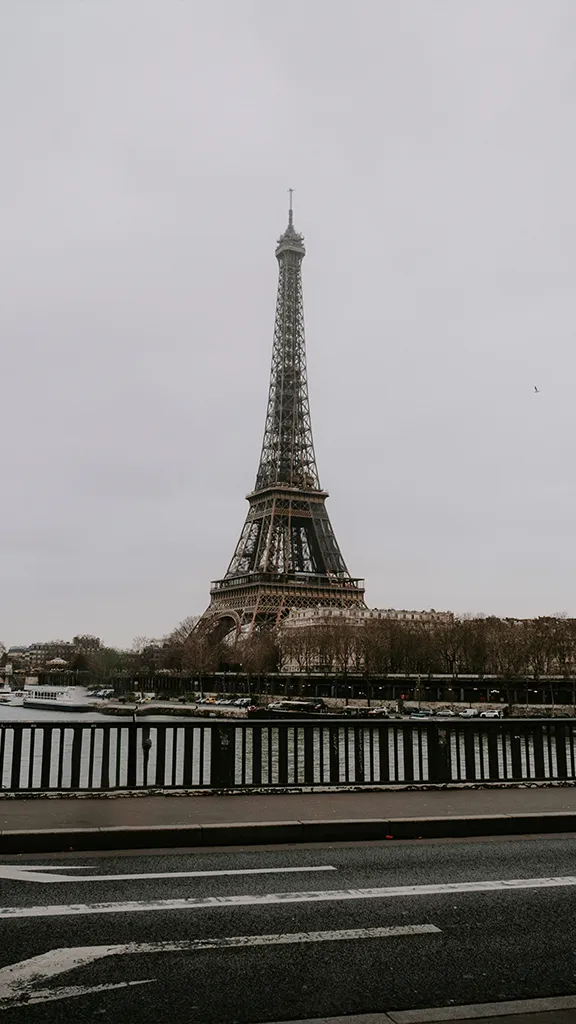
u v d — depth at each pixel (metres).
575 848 23.52
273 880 19.67
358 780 31.23
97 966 14.29
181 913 17.09
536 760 32.88
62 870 20.48
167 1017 12.44
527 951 15.26
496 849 23.33
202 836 23.52
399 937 15.88
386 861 21.72
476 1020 12.52
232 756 30.27
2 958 14.56
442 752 32.09
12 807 26.66
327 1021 12.39
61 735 29.61
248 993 13.31
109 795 28.83
